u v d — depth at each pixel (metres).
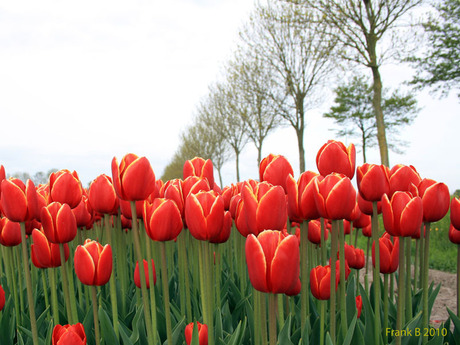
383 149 15.28
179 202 1.86
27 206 1.82
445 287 5.63
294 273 1.23
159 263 2.70
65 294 1.93
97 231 3.45
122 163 1.65
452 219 2.14
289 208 1.75
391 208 1.75
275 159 1.86
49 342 1.98
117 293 2.70
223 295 2.68
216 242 1.94
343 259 1.75
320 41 16.47
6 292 2.88
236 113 23.61
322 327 1.82
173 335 1.93
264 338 1.42
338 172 1.77
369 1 14.98
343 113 33.09
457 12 15.95
